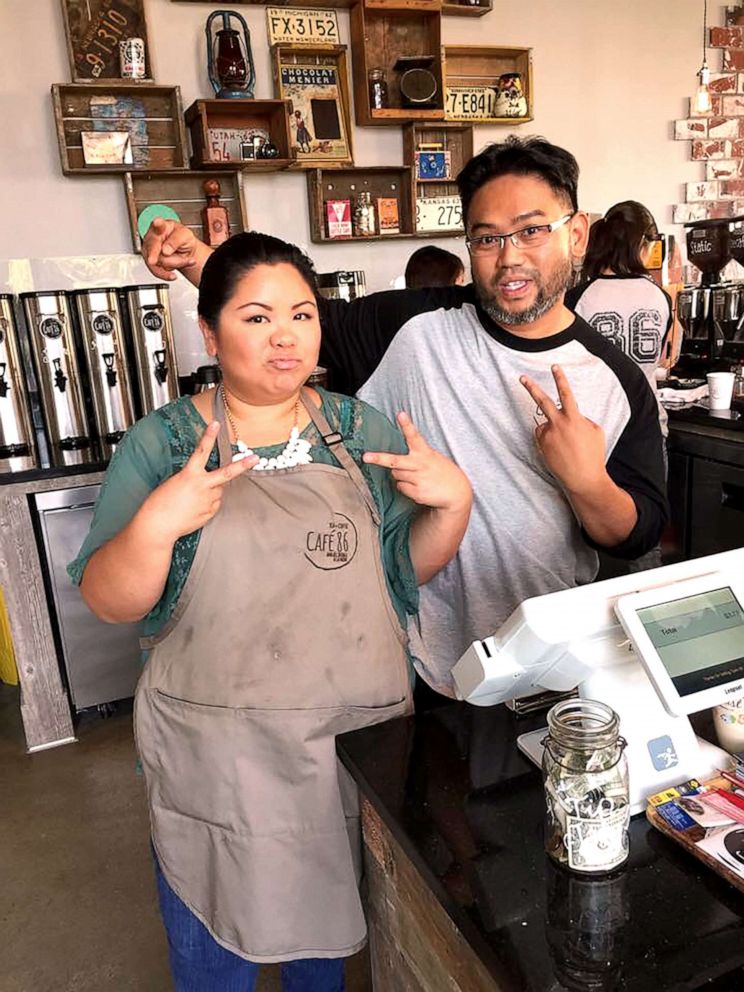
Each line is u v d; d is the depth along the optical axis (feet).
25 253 10.67
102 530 3.45
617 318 8.63
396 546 3.81
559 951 2.31
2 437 9.30
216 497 3.04
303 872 3.52
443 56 11.88
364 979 5.68
